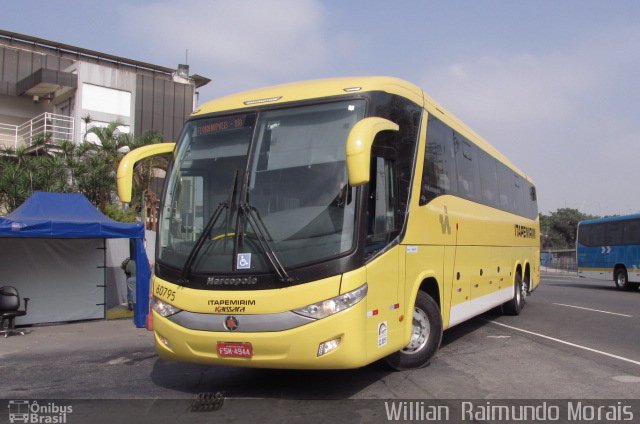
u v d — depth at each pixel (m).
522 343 9.93
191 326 5.92
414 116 7.50
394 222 6.64
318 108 6.32
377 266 6.07
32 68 35.72
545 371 7.69
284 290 5.59
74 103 31.77
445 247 8.35
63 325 13.73
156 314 6.30
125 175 6.70
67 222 12.49
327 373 7.46
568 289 25.47
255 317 5.63
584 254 28.19
